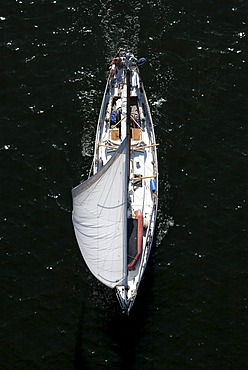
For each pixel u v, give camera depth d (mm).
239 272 85375
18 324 81312
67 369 78562
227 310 82750
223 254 86750
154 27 105875
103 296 83188
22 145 95188
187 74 101688
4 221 88812
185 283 84438
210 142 95688
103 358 79250
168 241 87438
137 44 104188
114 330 80938
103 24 106062
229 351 80062
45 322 81500
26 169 93062
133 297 78500
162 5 107625
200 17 107438
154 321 81625
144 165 88125
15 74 101688
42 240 87438
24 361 79000
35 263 85688
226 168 93562
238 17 107625
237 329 81500
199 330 81312
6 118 97562
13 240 87375
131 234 81750
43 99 99312
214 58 103438
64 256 86188
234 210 90125
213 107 98812
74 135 95938
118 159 73812
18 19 107062
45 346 79938
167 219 89125
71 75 101375
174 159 93938
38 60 103062
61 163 93500
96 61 102625
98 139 90250
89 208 75438
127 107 81875
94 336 80562
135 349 79812
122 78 94500
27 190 91375
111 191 75125
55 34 105500
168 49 103938
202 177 92625
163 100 99062
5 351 79500
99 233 75438
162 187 91500
